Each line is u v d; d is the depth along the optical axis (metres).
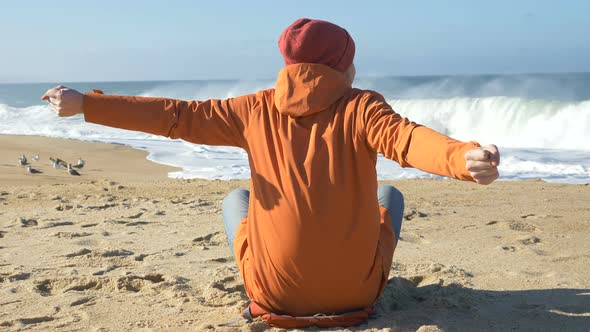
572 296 3.54
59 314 3.35
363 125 2.52
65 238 5.63
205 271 4.26
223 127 2.72
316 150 2.59
